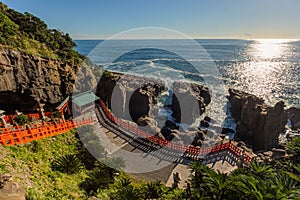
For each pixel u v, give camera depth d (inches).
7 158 570.9
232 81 3075.8
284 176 611.8
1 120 871.1
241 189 488.4
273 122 1255.5
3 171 494.9
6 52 1083.9
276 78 3378.4
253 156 1019.9
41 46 1416.1
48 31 1763.0
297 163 900.6
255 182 496.4
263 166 669.3
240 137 1405.0
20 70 1122.7
